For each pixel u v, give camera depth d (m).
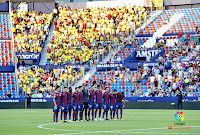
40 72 100.69
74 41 108.44
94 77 96.94
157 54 100.06
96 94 51.59
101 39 107.38
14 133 34.25
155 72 94.12
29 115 65.38
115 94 53.22
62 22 115.31
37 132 34.75
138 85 93.12
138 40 108.56
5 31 114.38
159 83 91.75
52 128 39.06
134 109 85.06
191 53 98.81
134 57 101.56
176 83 90.12
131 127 39.66
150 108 86.00
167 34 109.56
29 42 110.00
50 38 113.44
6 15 119.06
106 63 98.25
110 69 97.75
